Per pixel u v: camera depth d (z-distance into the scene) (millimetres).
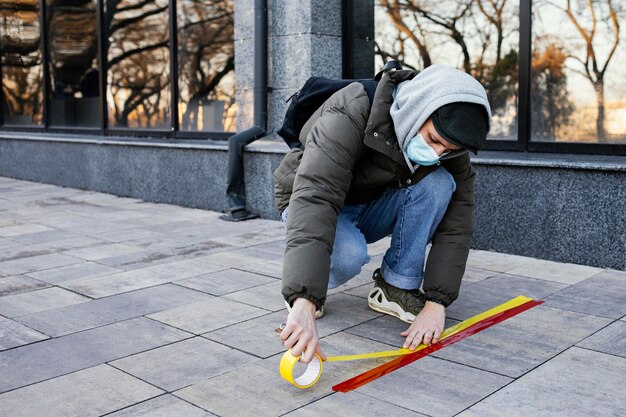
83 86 8852
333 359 2518
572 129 5148
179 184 6906
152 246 4977
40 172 8883
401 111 2275
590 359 2707
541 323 3141
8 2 10000
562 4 5121
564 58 5145
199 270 4246
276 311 3391
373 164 2615
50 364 2742
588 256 4234
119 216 6324
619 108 4922
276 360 2744
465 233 2828
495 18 5465
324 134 2391
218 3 7059
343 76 6223
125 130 8242
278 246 4938
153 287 3871
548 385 2465
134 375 2617
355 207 2971
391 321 3188
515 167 4477
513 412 2252
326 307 3404
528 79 5285
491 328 3076
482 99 2180
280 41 6188
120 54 8234
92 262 4500
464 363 2674
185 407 2330
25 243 5133
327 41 6070
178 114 7645
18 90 10047
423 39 5918
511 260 4402
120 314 3385
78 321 3285
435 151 2285
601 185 4133
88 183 8109
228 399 2387
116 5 8203
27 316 3377
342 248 2877
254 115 6293
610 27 4926
